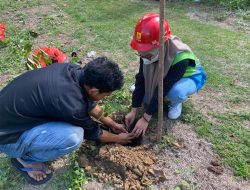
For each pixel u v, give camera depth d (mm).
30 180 3051
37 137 2746
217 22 5996
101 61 2602
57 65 2777
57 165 3189
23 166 3041
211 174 3070
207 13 6324
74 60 4391
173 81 3164
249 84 4191
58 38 5434
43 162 3166
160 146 3320
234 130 3514
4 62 4766
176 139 3418
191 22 5945
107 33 5488
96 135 3014
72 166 3166
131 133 3385
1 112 2707
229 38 5320
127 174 3014
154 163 3166
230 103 3898
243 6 6434
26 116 2682
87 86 2629
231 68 4508
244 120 3658
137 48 2990
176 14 6289
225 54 4832
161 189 2951
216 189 2943
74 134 2762
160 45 2699
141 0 6930
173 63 3135
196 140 3412
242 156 3227
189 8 6551
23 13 6395
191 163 3178
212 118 3686
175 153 3275
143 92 3508
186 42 5203
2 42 5219
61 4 6758
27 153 2916
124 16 6160
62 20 6078
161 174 3012
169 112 3611
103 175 3070
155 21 2930
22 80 2734
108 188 2988
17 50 5051
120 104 3910
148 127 3547
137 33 2979
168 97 3396
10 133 2723
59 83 2613
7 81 4371
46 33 5613
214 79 4281
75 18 6133
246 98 3961
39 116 2697
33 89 2646
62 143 2771
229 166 3139
